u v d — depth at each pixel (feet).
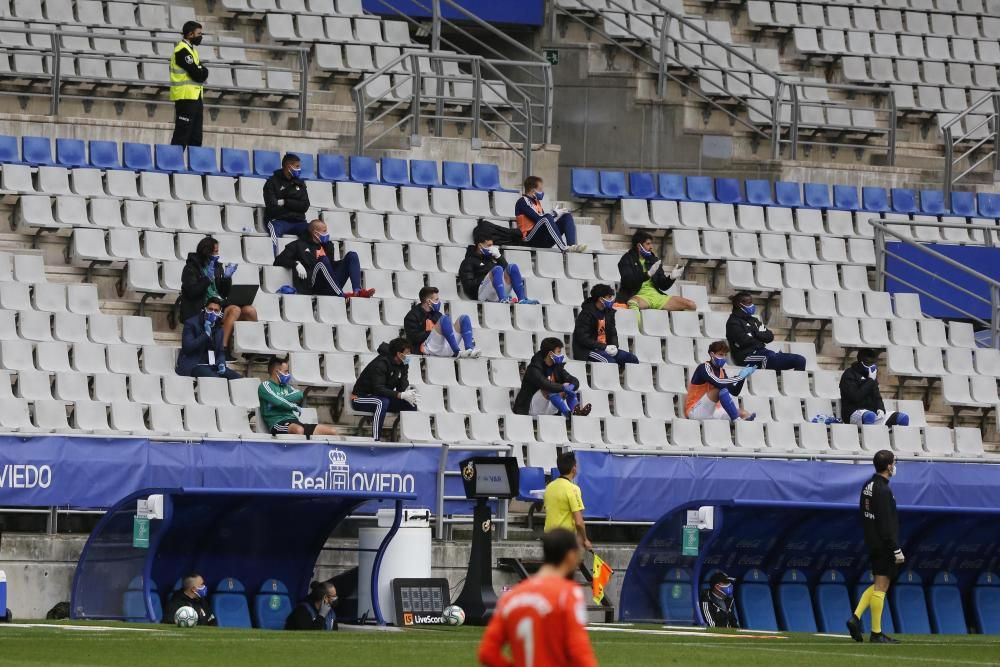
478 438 237.66
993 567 225.97
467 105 327.06
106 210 259.39
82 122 284.82
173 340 245.65
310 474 204.85
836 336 287.07
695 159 329.11
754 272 295.48
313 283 255.70
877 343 288.71
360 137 295.89
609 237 297.33
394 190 284.20
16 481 191.42
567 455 176.14
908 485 236.84
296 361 242.17
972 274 294.46
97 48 307.58
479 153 306.96
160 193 268.21
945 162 334.44
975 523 218.59
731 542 211.41
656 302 273.54
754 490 227.20
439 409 241.55
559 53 336.29
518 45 311.88
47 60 297.12
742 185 318.65
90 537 187.42
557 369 242.78
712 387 253.85
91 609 186.91
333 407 243.60
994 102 343.05
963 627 221.87
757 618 211.41
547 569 80.64
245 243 261.03
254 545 196.54
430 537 199.31
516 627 78.48
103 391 225.35
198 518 192.24
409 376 244.22
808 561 217.15
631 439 246.47
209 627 179.32
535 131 332.80
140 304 249.34
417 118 303.48
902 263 308.60
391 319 257.14
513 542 213.87
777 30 364.79
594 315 257.14
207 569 194.70
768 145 333.83
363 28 333.83
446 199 287.48
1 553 189.16
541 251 277.44
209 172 277.44
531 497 215.92
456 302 261.03
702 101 331.16
